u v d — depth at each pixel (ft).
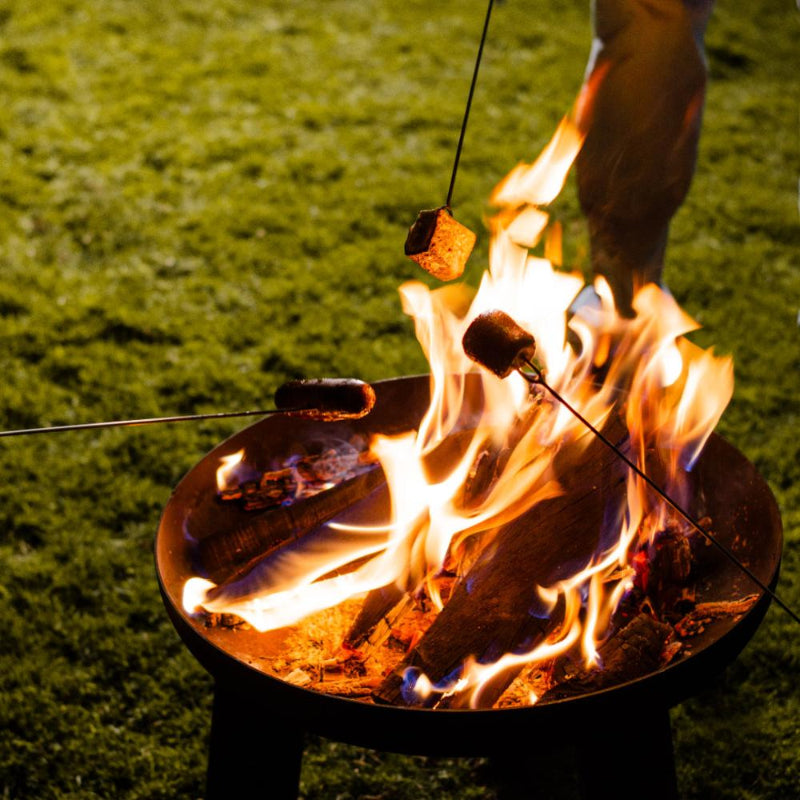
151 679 8.96
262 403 12.03
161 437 11.44
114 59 19.76
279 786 6.34
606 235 8.25
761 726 8.50
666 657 5.74
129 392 12.10
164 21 21.27
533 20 21.75
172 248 14.73
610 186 8.01
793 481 10.98
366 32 21.20
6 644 9.20
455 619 5.88
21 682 8.87
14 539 10.28
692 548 6.56
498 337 5.42
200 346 12.86
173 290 13.88
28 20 20.93
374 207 15.62
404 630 6.27
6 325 13.09
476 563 6.19
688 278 14.19
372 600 6.15
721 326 13.33
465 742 5.02
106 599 9.66
